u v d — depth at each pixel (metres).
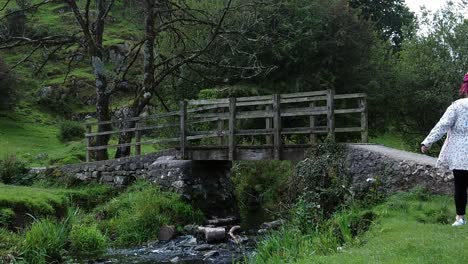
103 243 11.16
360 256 5.87
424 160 9.73
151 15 19.03
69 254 10.34
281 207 12.68
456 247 5.55
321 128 12.30
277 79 22.00
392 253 5.70
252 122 20.59
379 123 23.30
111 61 39.34
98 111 18.70
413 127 21.92
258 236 11.74
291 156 12.78
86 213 13.79
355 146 11.09
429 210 7.91
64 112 37.97
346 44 21.45
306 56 21.31
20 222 10.14
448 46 20.59
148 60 19.05
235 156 13.77
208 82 22.94
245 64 21.81
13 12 19.38
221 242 11.70
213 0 23.38
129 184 15.66
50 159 22.06
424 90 20.42
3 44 20.80
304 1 21.45
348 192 10.02
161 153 15.30
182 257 10.29
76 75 40.81
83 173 16.73
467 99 6.59
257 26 21.44
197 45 21.50
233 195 16.88
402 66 22.62
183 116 14.88
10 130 31.47
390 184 9.82
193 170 14.80
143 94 18.81
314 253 7.09
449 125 6.48
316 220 9.17
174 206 13.41
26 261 8.56
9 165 17.06
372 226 7.75
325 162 10.98
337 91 21.94
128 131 16.81
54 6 49.56
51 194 12.11
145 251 10.98
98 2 19.38
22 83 39.16
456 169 6.53
